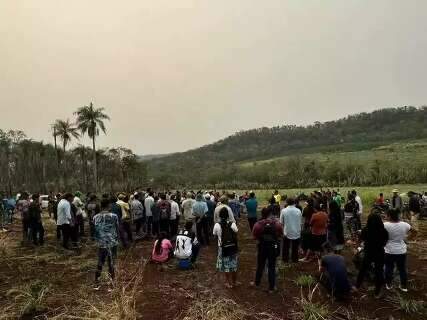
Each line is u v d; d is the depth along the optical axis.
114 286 8.78
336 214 12.09
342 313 7.80
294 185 72.69
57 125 65.88
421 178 61.91
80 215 16.73
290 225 11.57
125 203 15.29
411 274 10.54
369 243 8.73
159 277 10.73
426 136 140.25
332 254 9.12
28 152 80.81
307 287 9.57
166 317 7.83
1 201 22.23
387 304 8.34
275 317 7.71
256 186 76.38
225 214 9.45
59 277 10.56
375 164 73.38
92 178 81.88
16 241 16.41
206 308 8.05
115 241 9.86
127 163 80.50
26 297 8.83
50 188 76.62
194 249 11.95
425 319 7.55
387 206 20.73
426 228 18.64
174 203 16.39
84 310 8.03
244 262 12.60
